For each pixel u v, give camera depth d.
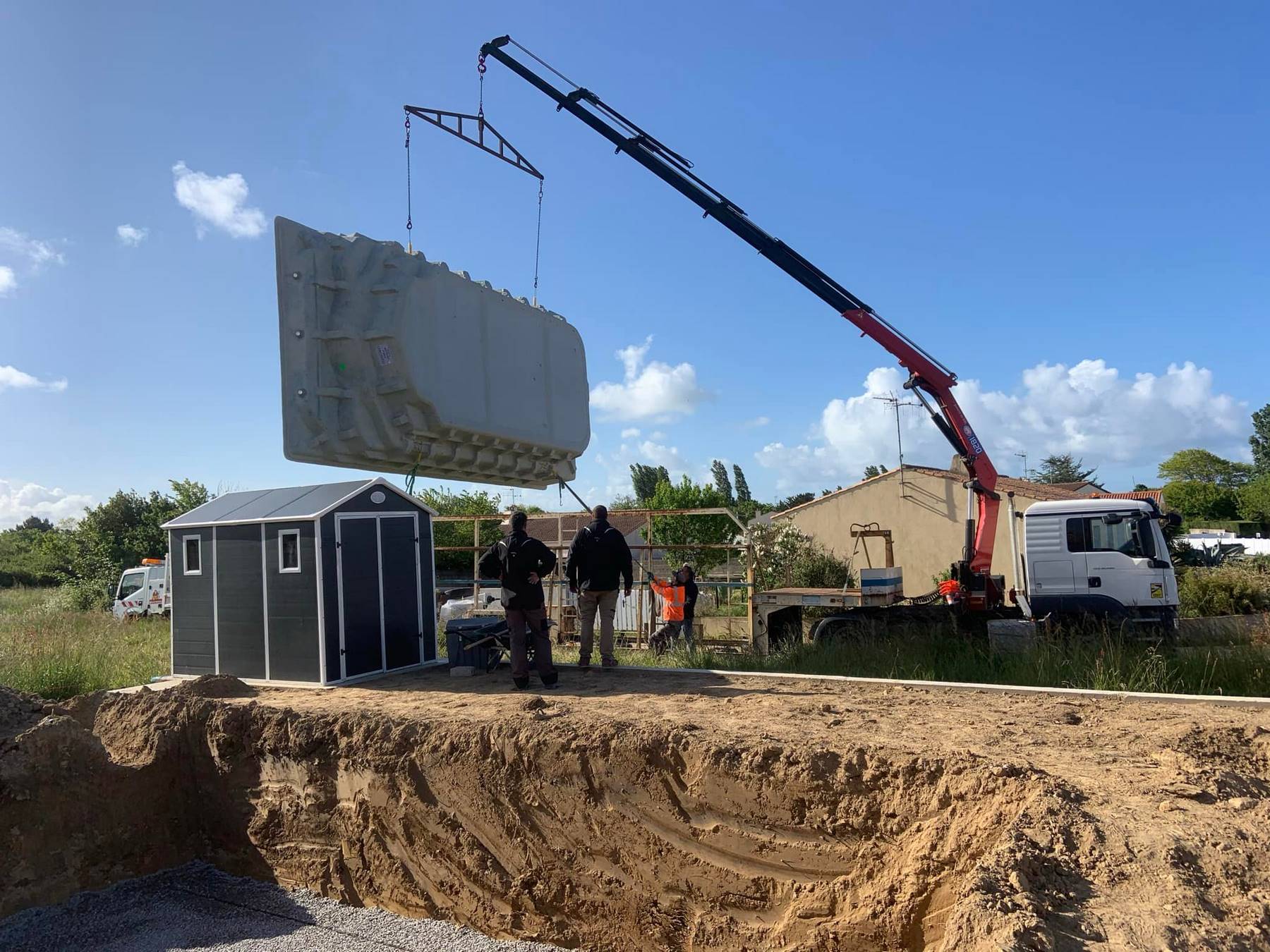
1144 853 3.98
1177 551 26.25
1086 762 5.32
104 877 7.05
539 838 6.04
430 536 10.47
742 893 5.32
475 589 17.22
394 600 9.80
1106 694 7.60
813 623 14.04
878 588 13.20
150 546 30.25
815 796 5.18
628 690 8.24
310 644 8.95
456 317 8.32
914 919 4.63
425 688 8.75
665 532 26.78
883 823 4.99
